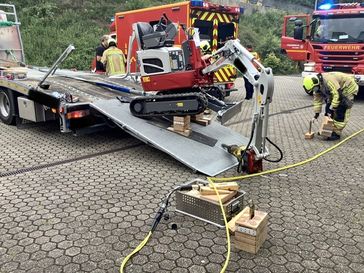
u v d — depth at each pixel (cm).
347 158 556
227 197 347
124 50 1165
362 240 326
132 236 327
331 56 1130
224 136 581
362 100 1174
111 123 602
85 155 544
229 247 304
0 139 620
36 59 1600
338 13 1105
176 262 291
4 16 971
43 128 700
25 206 379
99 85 709
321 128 661
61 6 2075
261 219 308
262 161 505
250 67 470
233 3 3027
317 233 337
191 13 962
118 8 2189
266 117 461
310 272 281
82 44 1767
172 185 438
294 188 438
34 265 284
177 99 530
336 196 417
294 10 3841
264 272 280
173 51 551
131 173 475
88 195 407
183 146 516
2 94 710
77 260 291
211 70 527
